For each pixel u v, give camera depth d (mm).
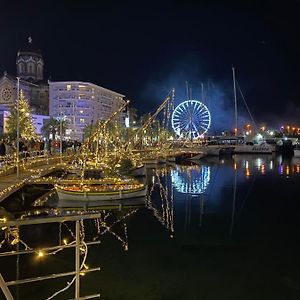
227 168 79000
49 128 103375
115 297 15602
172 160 93438
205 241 23938
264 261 20203
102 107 161875
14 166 42000
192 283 17156
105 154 60312
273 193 44688
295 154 117000
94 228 26766
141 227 27344
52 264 18734
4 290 6777
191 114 118500
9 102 136875
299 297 15867
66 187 34281
